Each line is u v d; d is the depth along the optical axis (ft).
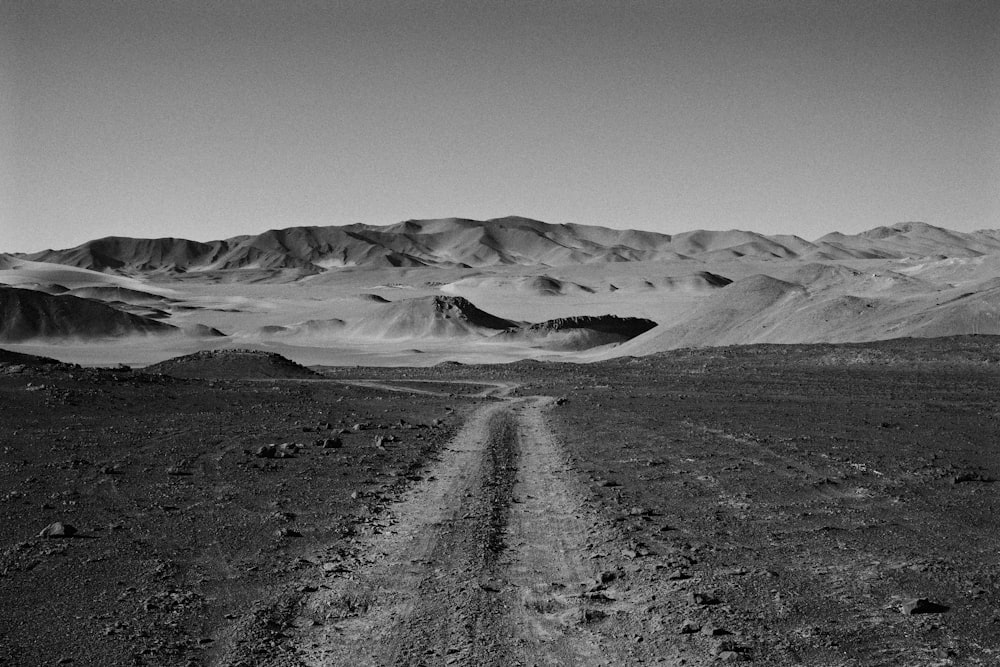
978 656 38.34
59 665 38.96
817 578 50.11
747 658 38.81
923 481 77.66
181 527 64.34
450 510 69.92
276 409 154.30
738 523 64.03
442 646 41.24
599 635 42.37
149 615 45.42
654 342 416.87
